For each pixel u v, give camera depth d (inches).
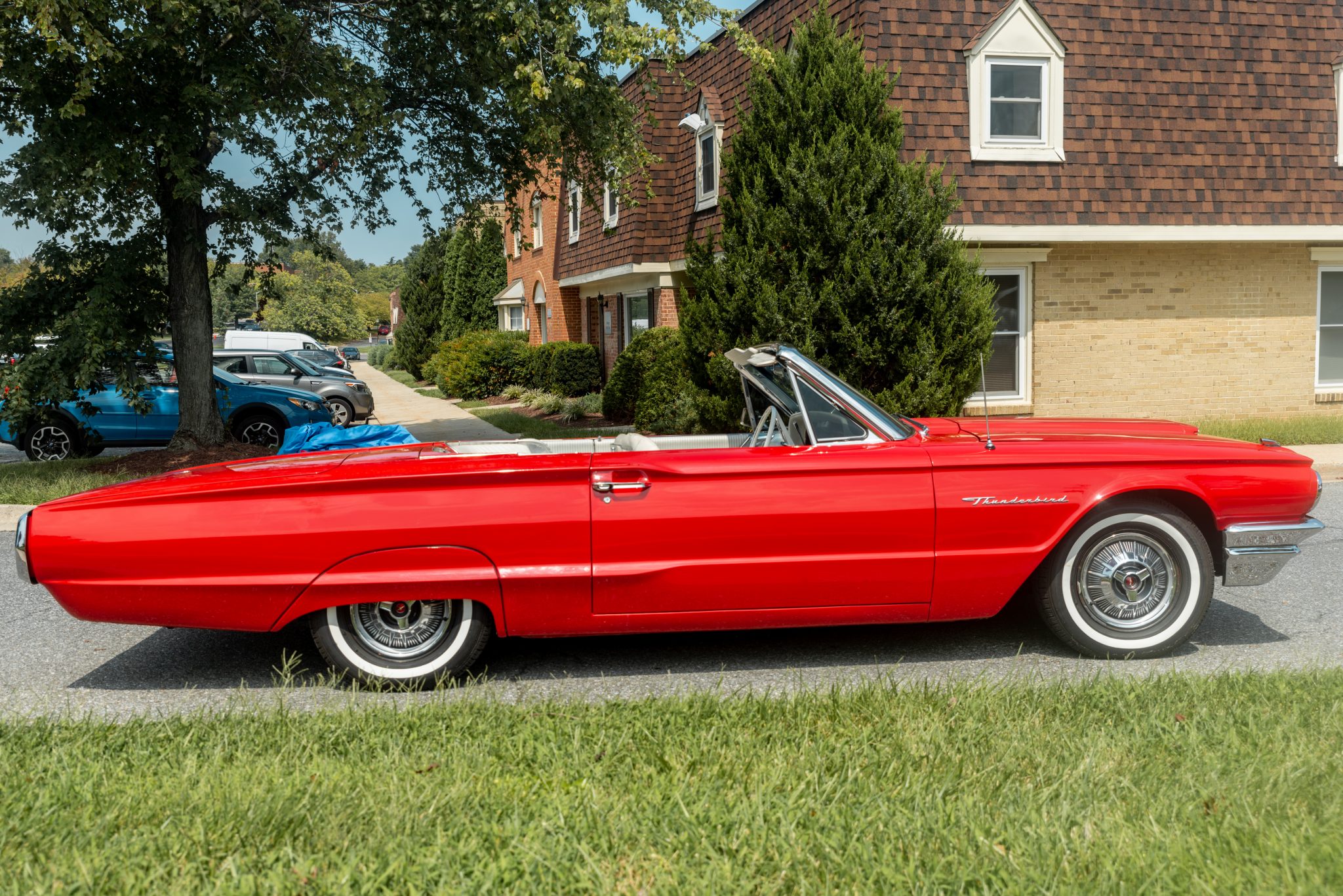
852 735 137.6
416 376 1453.0
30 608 240.5
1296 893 95.8
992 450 177.3
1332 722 136.6
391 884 100.9
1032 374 504.7
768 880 100.3
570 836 108.3
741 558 171.9
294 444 235.3
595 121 431.5
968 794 117.7
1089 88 481.4
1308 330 525.7
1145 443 184.9
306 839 110.0
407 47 453.7
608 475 169.2
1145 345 511.2
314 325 3494.1
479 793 120.0
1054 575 183.2
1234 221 490.3
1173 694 150.8
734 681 178.5
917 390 387.2
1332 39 512.7
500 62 414.6
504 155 516.4
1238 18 502.0
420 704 162.9
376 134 440.1
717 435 219.8
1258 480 183.3
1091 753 127.3
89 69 342.3
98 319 420.5
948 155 466.6
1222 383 520.7
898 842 106.6
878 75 403.9
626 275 706.8
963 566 176.6
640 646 201.5
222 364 735.1
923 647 197.3
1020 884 98.1
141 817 114.7
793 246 400.5
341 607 172.6
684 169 622.5
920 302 395.5
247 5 380.5
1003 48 466.9
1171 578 185.2
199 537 165.2
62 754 133.0
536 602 171.2
